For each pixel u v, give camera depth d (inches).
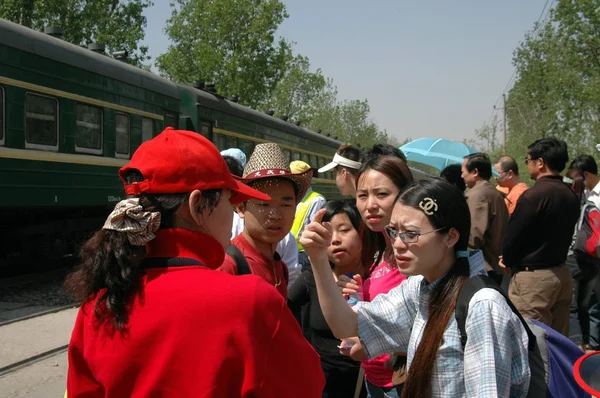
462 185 246.2
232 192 73.2
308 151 880.3
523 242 193.6
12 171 366.0
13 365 225.9
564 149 197.6
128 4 1155.9
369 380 116.2
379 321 94.3
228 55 1284.4
